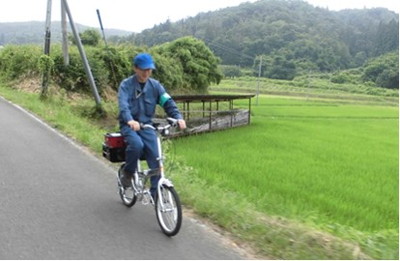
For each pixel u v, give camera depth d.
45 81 20.08
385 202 9.91
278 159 14.77
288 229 4.99
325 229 5.82
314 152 16.98
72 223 5.20
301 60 107.69
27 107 16.77
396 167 14.32
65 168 7.95
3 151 9.23
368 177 12.62
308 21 136.50
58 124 12.84
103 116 19.08
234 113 26.56
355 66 117.19
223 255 4.41
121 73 27.62
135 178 5.36
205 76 39.53
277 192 10.05
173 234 4.73
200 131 22.05
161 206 4.86
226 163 13.05
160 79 32.88
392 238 5.45
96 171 7.79
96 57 26.38
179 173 8.41
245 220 5.23
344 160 15.52
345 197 10.14
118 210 5.71
